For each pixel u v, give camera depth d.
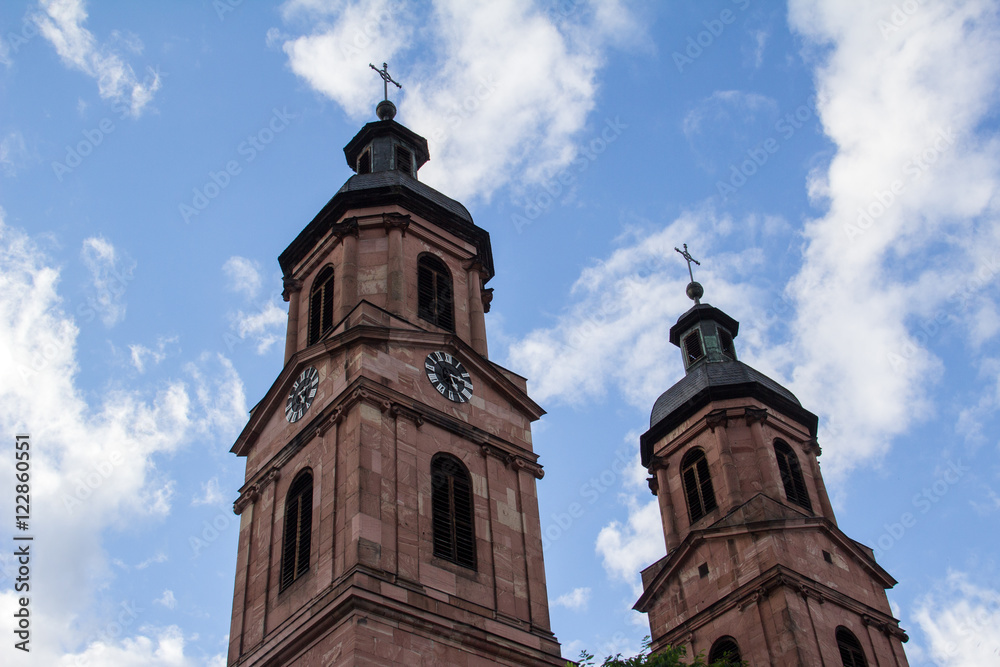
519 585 44.72
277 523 46.97
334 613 39.38
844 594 57.50
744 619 56.03
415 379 47.97
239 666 43.31
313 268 55.81
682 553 60.59
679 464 66.12
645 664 39.75
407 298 51.69
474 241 57.06
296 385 50.03
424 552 42.81
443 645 40.22
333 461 44.78
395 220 54.28
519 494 47.72
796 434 65.88
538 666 42.12
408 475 44.47
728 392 66.00
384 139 64.00
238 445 51.16
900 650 57.62
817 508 63.16
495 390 50.69
